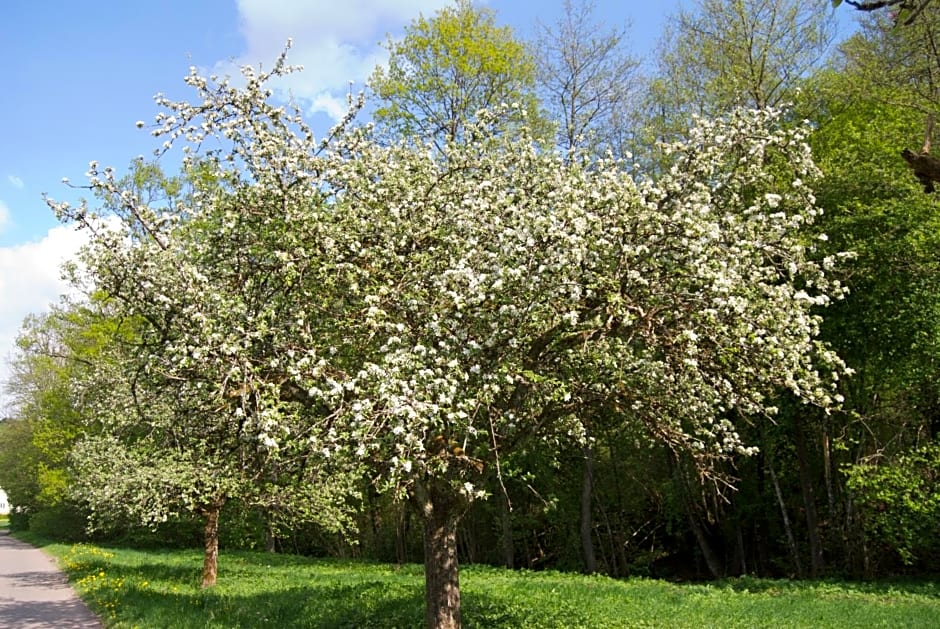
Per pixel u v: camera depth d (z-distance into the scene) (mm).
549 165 10352
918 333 18141
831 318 18938
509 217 9477
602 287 8648
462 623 11852
